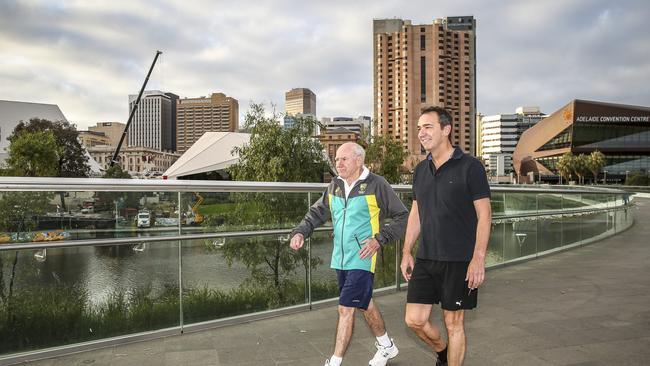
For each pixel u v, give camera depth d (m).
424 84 161.75
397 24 172.50
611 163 129.25
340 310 3.25
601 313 4.81
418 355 3.67
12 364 3.46
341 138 84.62
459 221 2.84
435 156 2.94
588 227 10.70
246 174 16.89
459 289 2.83
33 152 49.69
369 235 3.29
